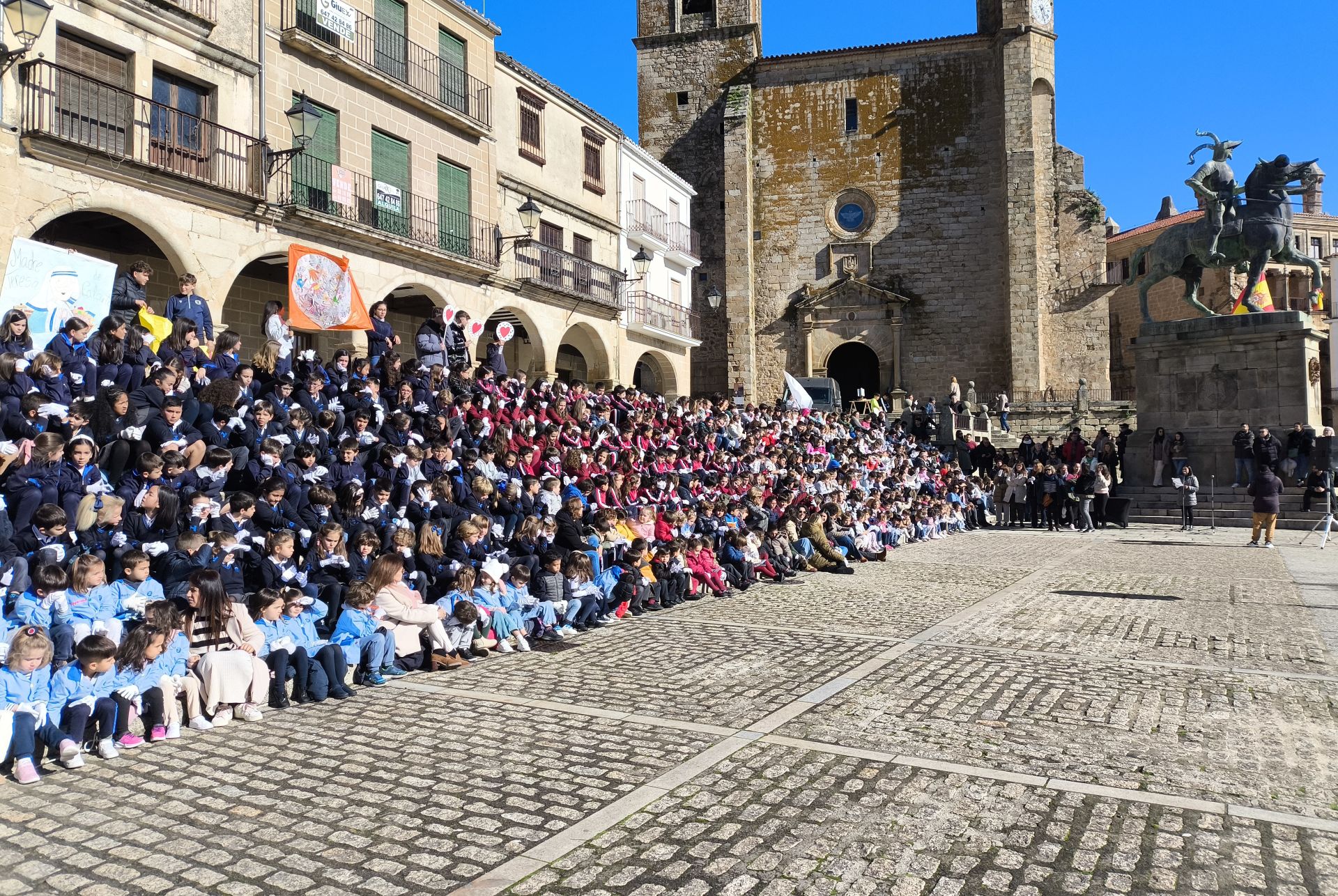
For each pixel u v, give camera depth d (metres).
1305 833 5.13
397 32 23.31
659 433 20.27
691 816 5.37
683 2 51.66
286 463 10.76
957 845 4.97
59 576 7.08
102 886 4.55
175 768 6.27
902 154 47.88
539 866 4.73
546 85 29.67
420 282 23.62
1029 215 44.44
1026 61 44.91
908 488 26.19
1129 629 11.00
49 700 6.38
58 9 15.59
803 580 16.09
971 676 8.70
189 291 13.06
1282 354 26.33
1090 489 26.08
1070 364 44.94
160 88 17.56
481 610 9.84
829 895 4.44
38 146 15.00
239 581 8.77
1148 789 5.77
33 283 10.81
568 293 29.33
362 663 8.65
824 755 6.41
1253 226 27.06
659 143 50.81
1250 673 8.76
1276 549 20.22
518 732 7.04
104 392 9.73
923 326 47.28
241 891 4.50
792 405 35.19
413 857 4.86
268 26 19.61
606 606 12.16
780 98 49.34
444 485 11.67
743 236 48.09
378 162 22.70
